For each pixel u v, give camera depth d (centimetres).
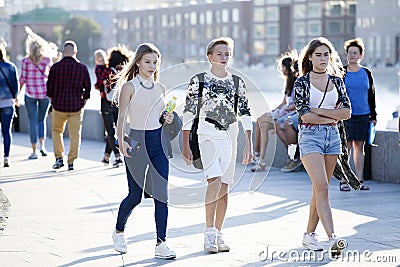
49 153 2658
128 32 16025
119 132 1218
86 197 1770
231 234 1376
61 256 1226
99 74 2267
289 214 1557
